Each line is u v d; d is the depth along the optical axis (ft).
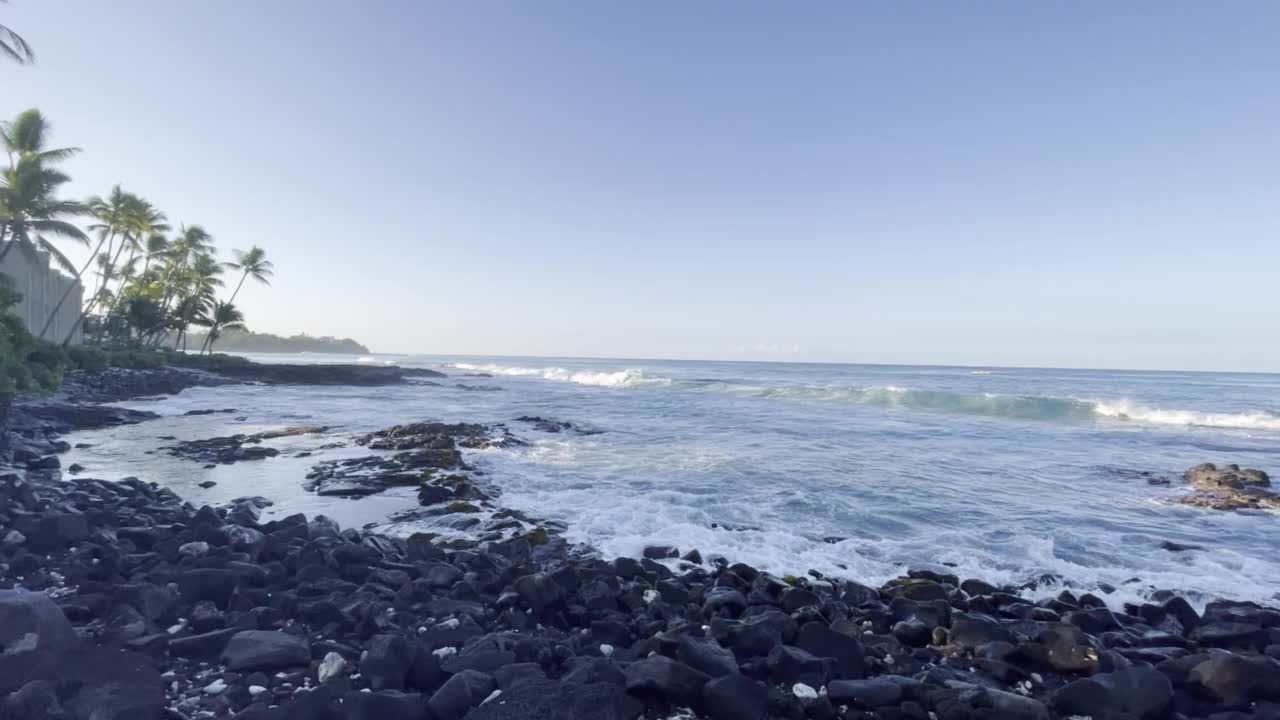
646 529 33.45
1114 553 31.40
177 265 206.49
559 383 202.59
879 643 19.54
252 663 14.93
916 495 42.80
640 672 14.80
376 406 111.24
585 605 20.97
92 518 28.55
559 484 44.88
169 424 78.33
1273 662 16.42
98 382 121.08
